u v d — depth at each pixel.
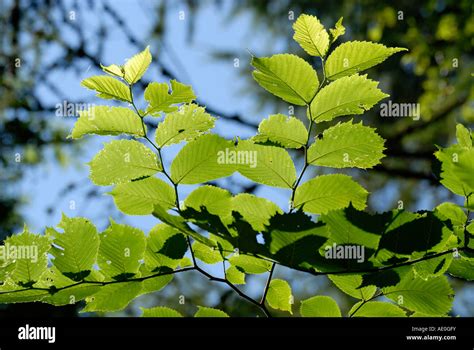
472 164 0.89
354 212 0.93
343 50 0.95
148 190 0.98
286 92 0.97
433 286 0.99
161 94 0.97
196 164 0.97
